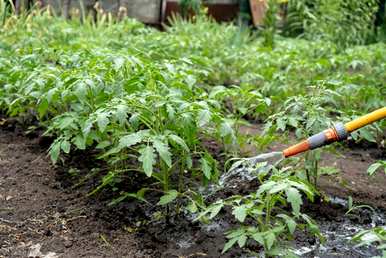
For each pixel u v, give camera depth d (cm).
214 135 360
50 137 419
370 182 379
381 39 1007
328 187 357
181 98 323
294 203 232
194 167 371
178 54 665
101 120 291
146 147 275
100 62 379
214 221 312
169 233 303
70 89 349
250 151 396
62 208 328
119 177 344
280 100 494
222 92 371
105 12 1066
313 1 984
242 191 339
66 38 709
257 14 1139
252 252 279
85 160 387
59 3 1016
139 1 1098
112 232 304
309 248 288
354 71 696
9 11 852
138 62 359
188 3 1076
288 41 905
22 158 394
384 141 459
